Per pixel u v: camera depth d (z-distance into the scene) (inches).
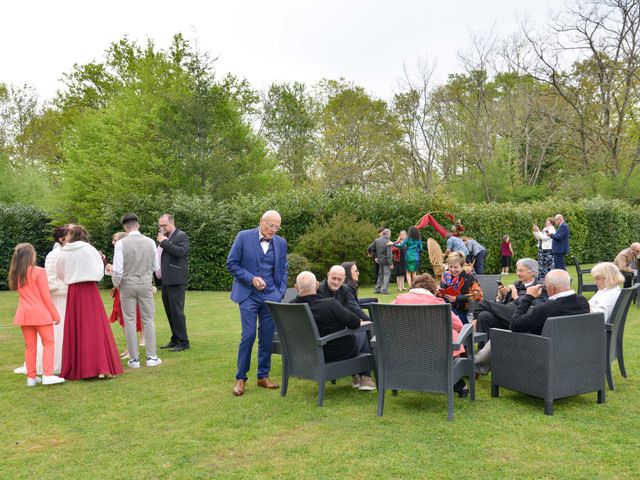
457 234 573.9
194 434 168.1
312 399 202.7
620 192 1115.9
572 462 141.5
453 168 1424.7
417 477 134.3
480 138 1344.7
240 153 919.0
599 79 1179.3
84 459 150.7
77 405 199.3
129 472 141.6
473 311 253.1
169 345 298.2
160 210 655.8
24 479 138.7
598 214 933.8
